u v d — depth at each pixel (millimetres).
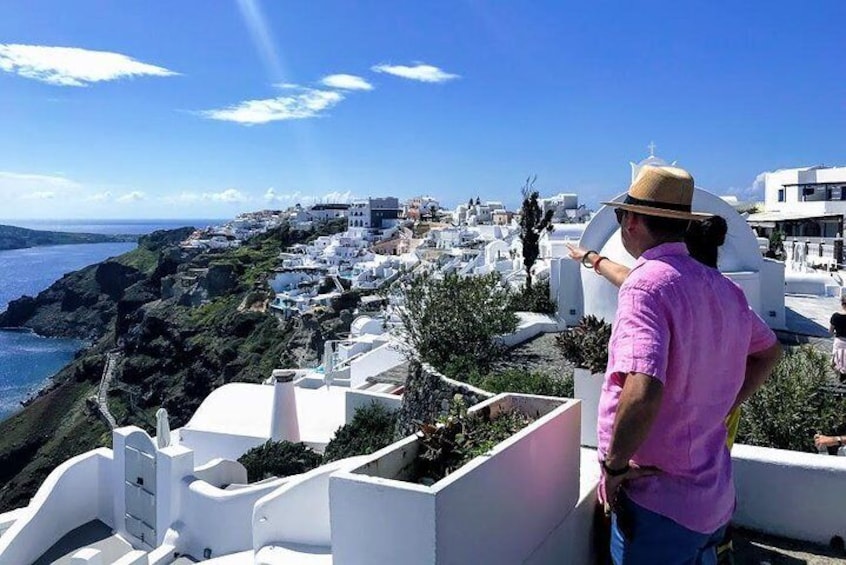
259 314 76562
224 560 8953
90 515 12297
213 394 19531
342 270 89812
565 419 4012
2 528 10953
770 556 4461
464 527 3070
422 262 71562
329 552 7965
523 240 21172
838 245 32969
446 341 14203
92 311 129375
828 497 4547
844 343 11133
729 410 2840
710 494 2732
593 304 16422
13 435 67875
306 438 17094
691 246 3037
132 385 76312
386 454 3514
